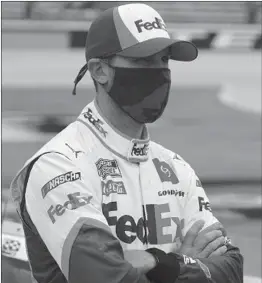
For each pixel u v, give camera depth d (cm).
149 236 627
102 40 623
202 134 3006
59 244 588
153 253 610
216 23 4612
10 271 941
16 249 954
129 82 622
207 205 686
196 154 2672
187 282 615
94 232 583
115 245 587
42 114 3116
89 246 578
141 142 639
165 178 659
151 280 606
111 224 610
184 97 3812
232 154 2702
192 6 4747
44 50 4347
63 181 602
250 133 3034
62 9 4538
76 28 4478
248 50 4556
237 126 3188
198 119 3294
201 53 4525
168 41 611
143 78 621
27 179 620
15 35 4441
